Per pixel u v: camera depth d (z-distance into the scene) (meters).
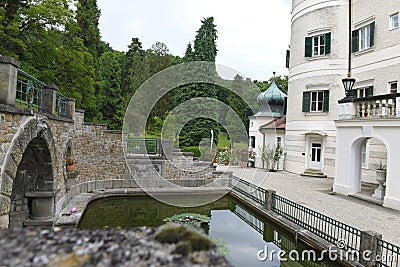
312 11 16.41
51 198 7.16
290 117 17.83
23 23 13.02
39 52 13.51
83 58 15.27
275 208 8.34
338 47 15.58
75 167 10.23
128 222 8.31
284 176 15.74
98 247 1.87
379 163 12.66
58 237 1.99
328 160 15.73
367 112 9.98
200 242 1.95
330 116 15.74
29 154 6.71
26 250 1.79
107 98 22.44
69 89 14.98
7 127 4.36
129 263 1.71
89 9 21.62
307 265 5.99
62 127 8.27
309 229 6.70
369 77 13.62
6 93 4.33
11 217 6.82
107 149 11.91
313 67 16.36
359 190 10.65
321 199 9.86
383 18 12.88
